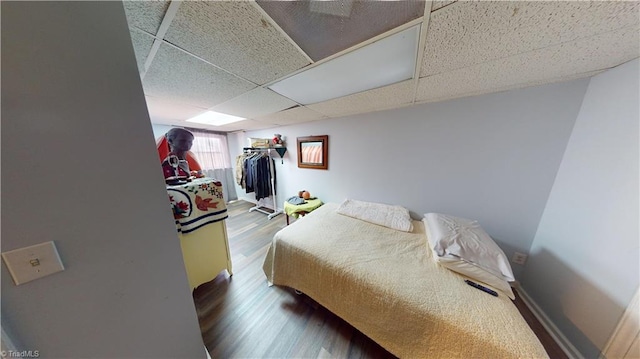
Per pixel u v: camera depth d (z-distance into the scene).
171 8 0.62
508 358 0.74
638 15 0.60
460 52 0.90
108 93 0.54
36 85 0.44
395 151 1.97
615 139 0.99
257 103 1.72
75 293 0.54
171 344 0.78
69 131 0.49
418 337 0.94
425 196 1.88
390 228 1.74
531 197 1.44
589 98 1.16
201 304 1.50
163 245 0.71
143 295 0.68
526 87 1.35
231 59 0.96
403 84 1.29
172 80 1.19
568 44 0.81
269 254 1.67
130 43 0.56
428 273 1.15
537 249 1.42
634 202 0.88
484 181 1.59
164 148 1.61
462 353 0.83
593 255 1.04
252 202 4.09
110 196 0.57
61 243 0.51
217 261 1.68
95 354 0.60
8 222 0.44
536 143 1.37
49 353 0.53
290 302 1.53
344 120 2.25
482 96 1.50
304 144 2.71
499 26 0.71
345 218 1.96
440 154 1.74
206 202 1.52
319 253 1.36
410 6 0.65
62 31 0.46
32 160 0.45
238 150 4.05
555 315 1.23
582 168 1.15
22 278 0.46
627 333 0.87
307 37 0.80
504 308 0.92
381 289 1.06
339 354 1.15
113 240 0.59
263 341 1.22
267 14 0.67
